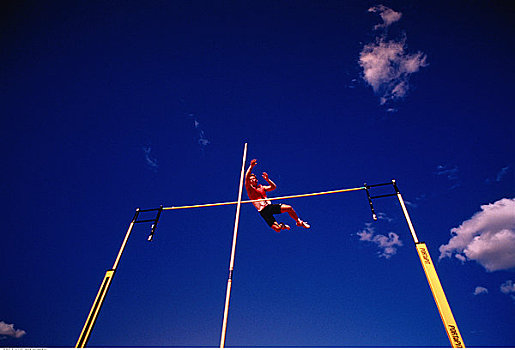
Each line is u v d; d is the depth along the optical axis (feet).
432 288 11.21
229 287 13.32
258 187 18.22
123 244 17.03
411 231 13.25
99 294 14.28
